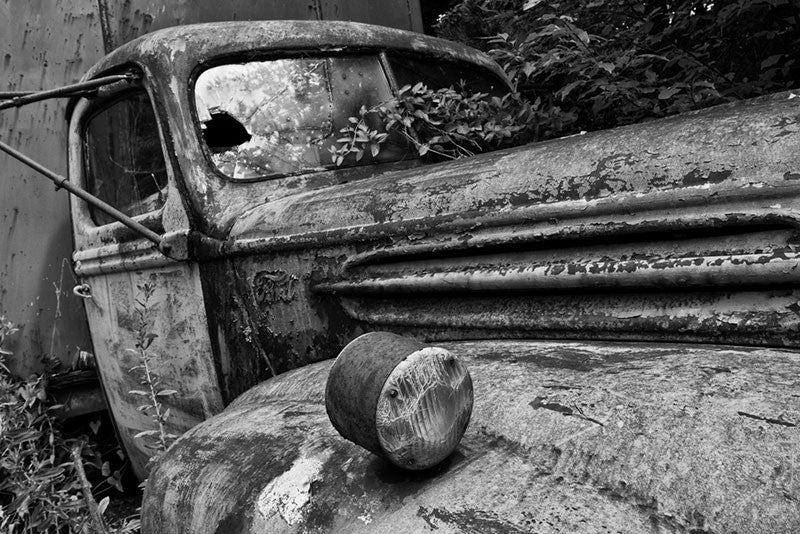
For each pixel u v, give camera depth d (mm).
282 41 2545
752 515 888
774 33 3432
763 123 1308
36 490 2609
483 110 2900
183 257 2289
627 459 1023
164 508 1537
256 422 1617
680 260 1326
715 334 1282
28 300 3602
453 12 5621
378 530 1111
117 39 3504
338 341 1953
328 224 1952
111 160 2729
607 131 1612
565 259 1492
